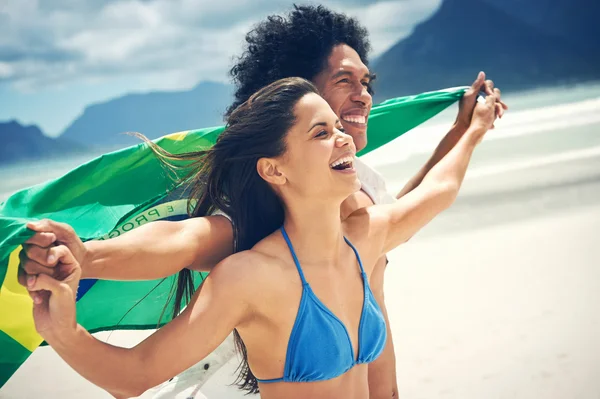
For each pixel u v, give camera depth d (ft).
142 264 7.70
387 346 10.98
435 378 14.67
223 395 11.18
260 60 11.05
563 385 13.99
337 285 8.43
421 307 18.86
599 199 29.09
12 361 8.48
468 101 11.78
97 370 7.02
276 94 8.25
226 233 8.73
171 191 9.95
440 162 10.63
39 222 6.67
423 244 24.91
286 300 8.04
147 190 9.86
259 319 8.04
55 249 6.50
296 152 8.14
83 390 15.51
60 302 6.55
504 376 14.52
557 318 17.33
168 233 8.11
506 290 19.57
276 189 8.52
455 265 22.21
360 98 10.84
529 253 22.71
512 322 17.31
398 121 12.54
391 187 37.93
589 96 100.17
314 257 8.32
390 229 9.47
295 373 8.11
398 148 49.60
